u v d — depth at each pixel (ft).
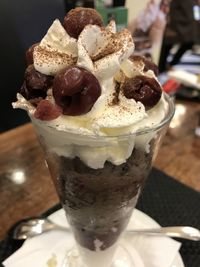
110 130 0.39
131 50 0.43
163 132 0.44
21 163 0.70
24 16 0.94
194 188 0.67
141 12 0.90
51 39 0.46
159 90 0.41
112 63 0.40
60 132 0.37
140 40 0.94
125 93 0.41
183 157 0.74
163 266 0.52
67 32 0.45
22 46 0.95
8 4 0.91
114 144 0.38
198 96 0.98
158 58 1.01
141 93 0.40
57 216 0.60
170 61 1.67
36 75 0.41
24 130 0.81
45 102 0.37
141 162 0.42
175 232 0.56
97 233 0.51
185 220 0.60
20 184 0.66
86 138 0.37
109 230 0.51
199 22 1.59
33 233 0.56
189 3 1.54
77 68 0.37
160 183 0.67
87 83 0.36
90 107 0.37
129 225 0.58
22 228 0.56
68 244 0.56
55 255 0.54
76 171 0.41
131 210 0.51
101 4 0.91
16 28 0.93
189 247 0.55
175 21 1.56
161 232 0.56
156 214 0.61
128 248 0.56
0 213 0.60
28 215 0.60
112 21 0.48
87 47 0.43
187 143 0.79
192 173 0.70
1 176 0.67
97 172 0.41
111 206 0.46
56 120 0.38
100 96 0.39
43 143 0.43
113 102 0.41
